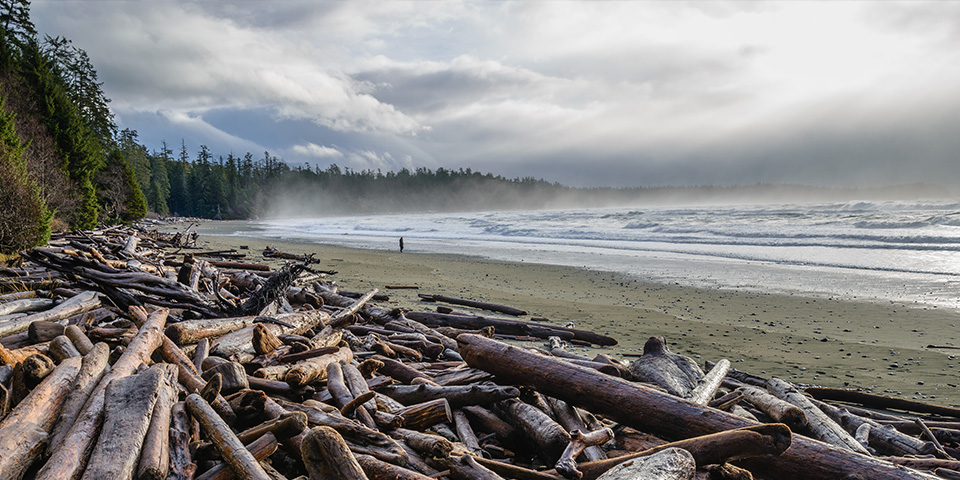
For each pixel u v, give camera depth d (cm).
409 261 2336
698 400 458
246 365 510
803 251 2355
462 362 622
